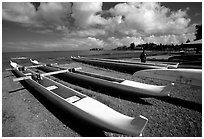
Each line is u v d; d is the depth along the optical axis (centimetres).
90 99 385
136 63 1045
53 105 443
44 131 325
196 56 1386
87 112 323
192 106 410
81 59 1628
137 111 397
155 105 428
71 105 352
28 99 498
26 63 1719
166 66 848
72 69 822
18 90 598
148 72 716
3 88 631
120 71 1020
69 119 370
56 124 349
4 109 431
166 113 380
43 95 498
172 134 303
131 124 267
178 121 344
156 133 307
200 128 317
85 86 646
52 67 995
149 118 362
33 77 677
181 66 917
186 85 585
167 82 642
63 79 791
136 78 750
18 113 405
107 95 524
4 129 334
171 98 468
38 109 423
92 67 1215
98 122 309
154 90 434
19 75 838
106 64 1202
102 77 667
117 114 308
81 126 343
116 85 520
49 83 580
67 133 318
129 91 489
